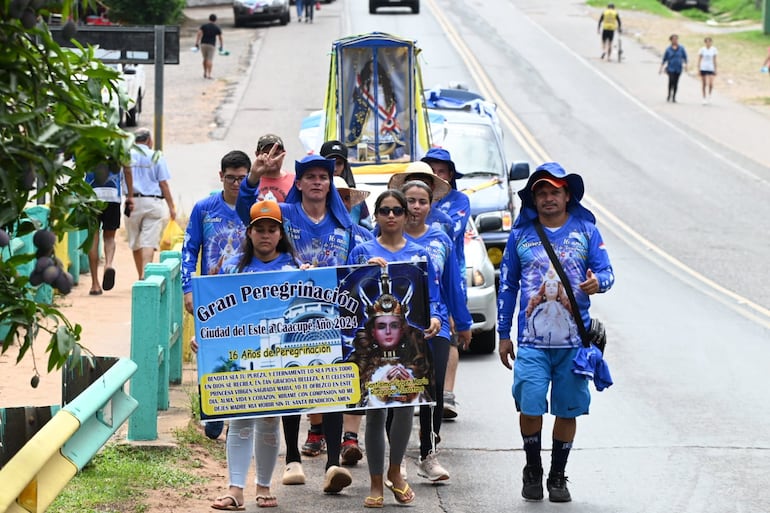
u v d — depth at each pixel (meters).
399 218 10.22
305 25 69.31
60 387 13.01
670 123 47.69
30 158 4.62
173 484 10.31
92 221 5.19
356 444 11.57
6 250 13.90
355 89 21.69
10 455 8.09
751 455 11.92
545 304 10.16
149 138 19.08
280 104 46.25
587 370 10.08
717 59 65.50
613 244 28.16
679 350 17.38
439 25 70.62
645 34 73.56
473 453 12.08
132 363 8.56
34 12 4.65
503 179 22.44
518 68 58.66
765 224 30.95
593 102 51.66
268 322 9.64
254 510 9.85
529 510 10.11
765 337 18.45
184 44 62.50
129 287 20.53
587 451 12.09
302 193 10.66
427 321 9.77
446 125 23.47
